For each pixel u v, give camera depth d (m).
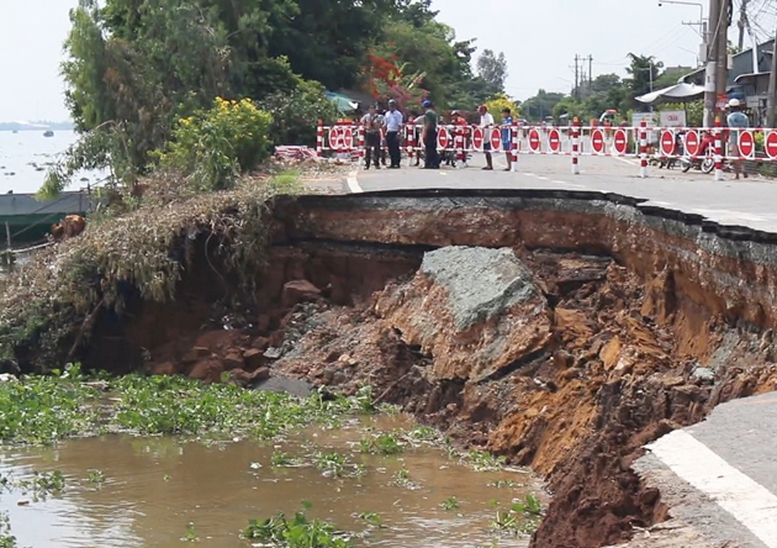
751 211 15.64
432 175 25.91
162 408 16.86
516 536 10.95
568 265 18.84
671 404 12.26
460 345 16.58
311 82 38.62
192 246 21.53
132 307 21.44
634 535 6.50
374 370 18.28
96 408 17.55
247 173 26.84
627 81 74.56
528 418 14.48
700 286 14.48
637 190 19.84
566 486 9.50
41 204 38.56
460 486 12.97
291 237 21.98
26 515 11.97
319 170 28.34
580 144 32.25
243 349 20.52
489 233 19.94
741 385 11.59
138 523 11.66
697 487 6.83
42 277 21.70
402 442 15.21
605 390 13.22
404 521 11.57
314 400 17.59
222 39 35.09
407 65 52.97
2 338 20.86
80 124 35.97
